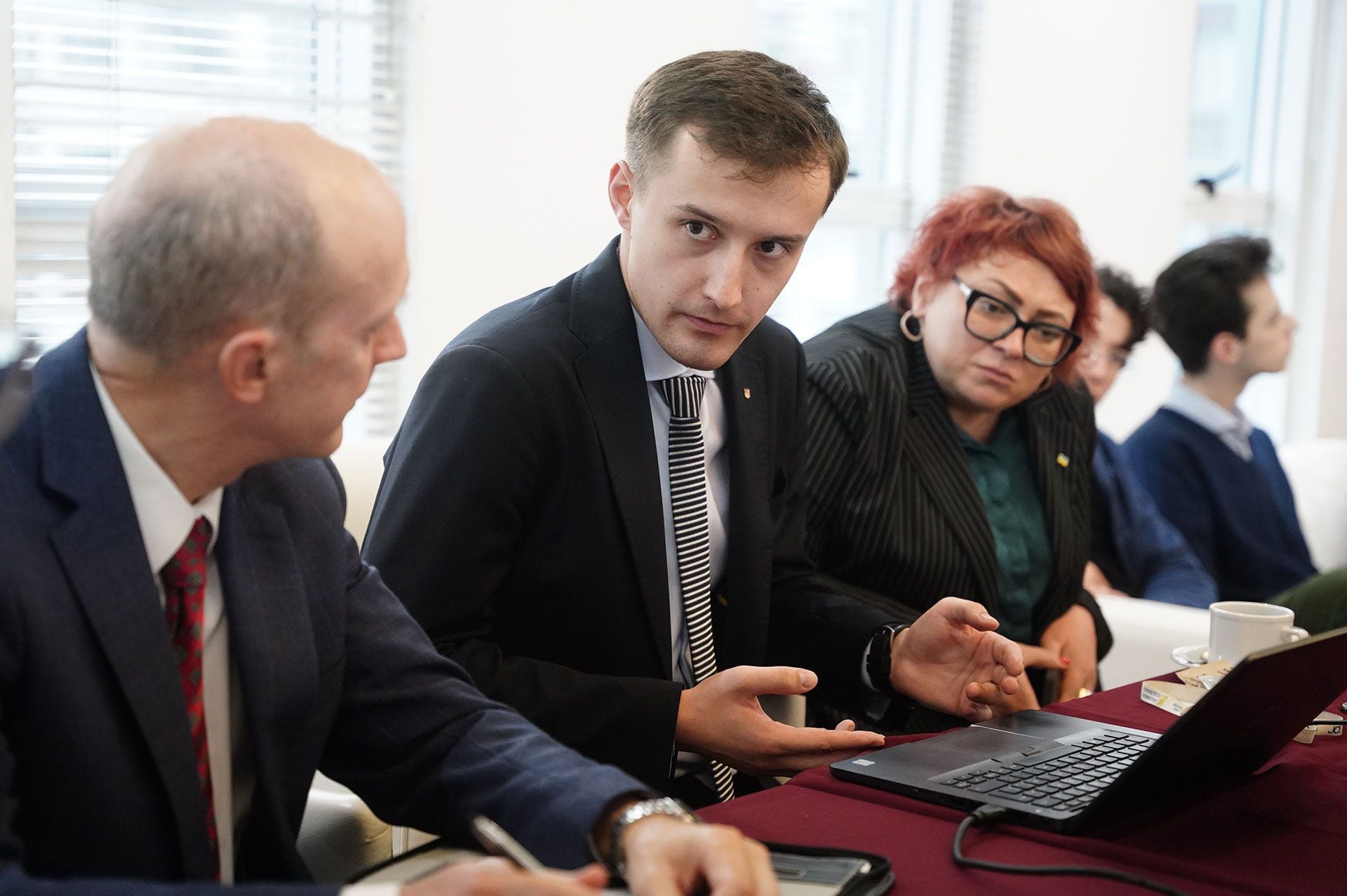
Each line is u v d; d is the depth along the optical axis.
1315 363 5.07
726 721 1.31
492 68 2.64
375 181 0.93
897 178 3.77
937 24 3.67
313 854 1.37
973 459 2.04
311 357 0.90
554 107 2.74
